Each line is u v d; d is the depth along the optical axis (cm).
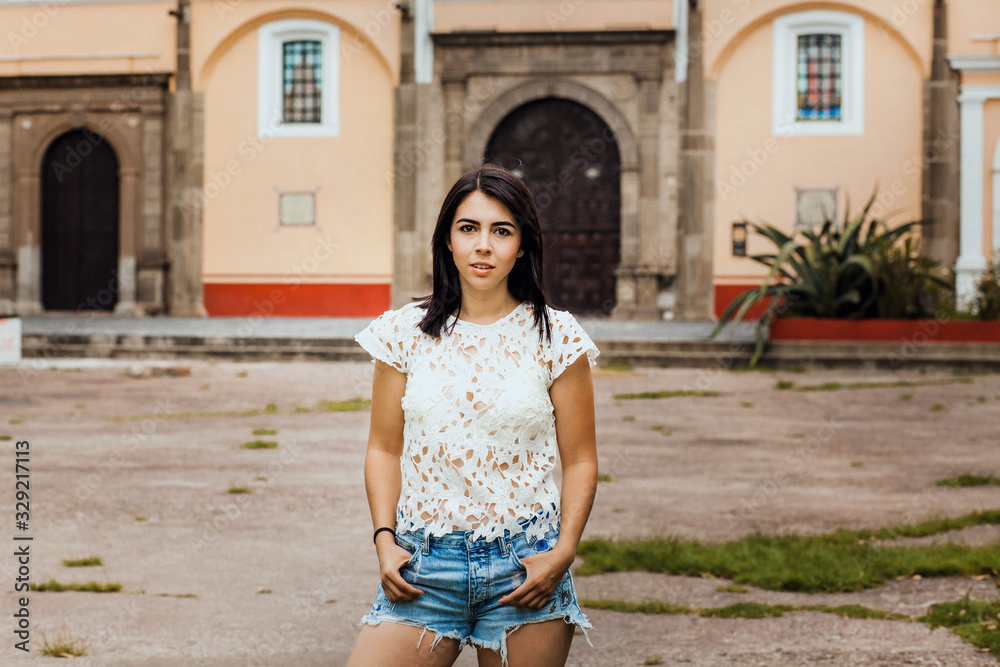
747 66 2395
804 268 1742
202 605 489
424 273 2509
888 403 1248
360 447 941
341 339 1798
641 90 2423
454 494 254
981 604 476
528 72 2456
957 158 2331
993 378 1520
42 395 1323
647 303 2431
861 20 2352
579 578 543
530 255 264
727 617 477
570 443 265
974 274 2311
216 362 1758
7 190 2647
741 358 1678
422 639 252
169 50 2577
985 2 2302
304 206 2553
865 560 557
